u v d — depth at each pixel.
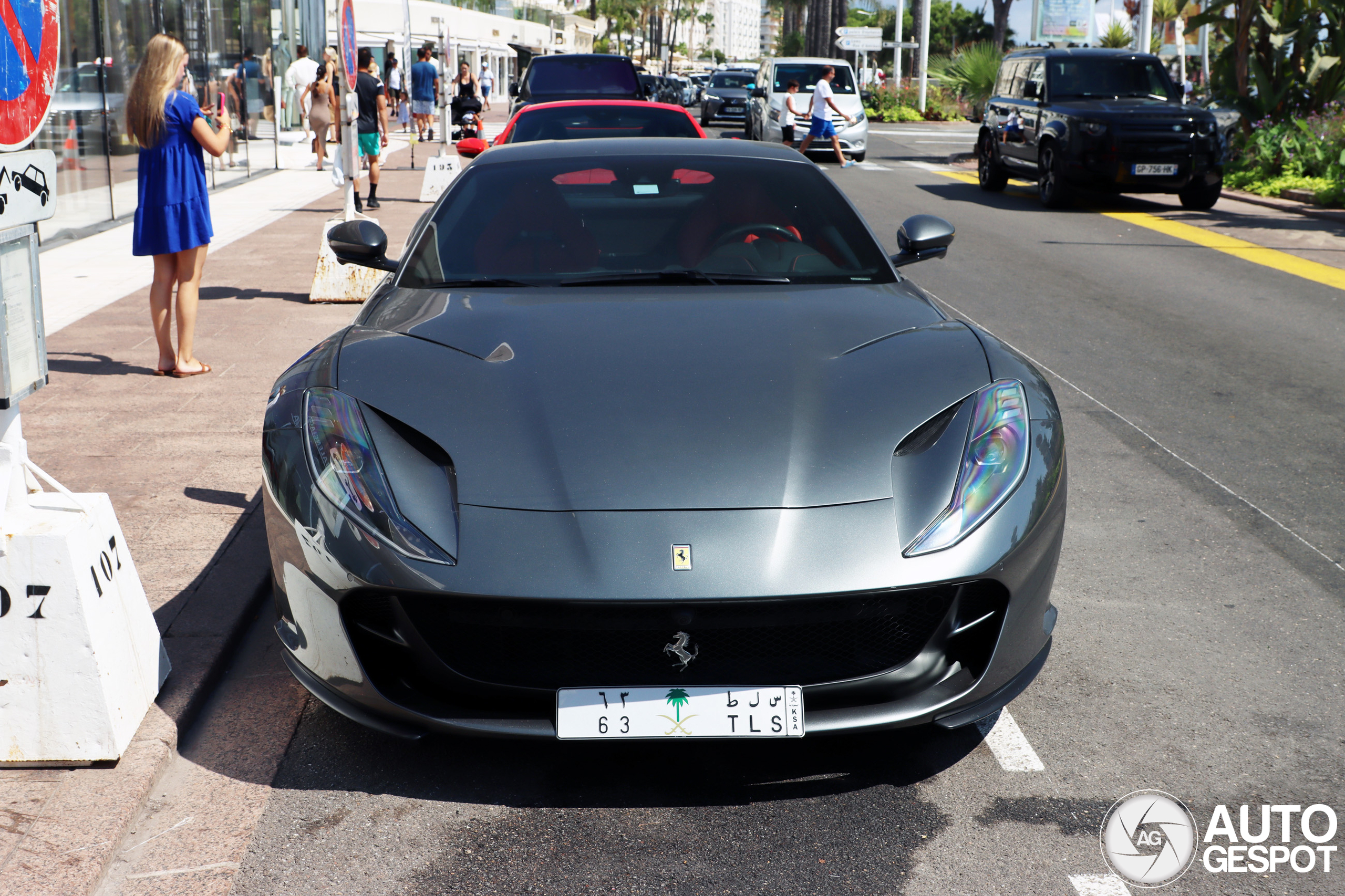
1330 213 14.02
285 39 21.23
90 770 2.54
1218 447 5.17
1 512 2.52
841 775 2.62
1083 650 3.25
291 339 6.88
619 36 126.44
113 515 2.70
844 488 2.45
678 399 2.65
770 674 2.42
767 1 97.38
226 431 5.02
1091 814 2.47
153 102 5.58
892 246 10.81
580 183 3.93
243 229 11.83
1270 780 2.61
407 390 2.71
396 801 2.51
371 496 2.45
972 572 2.40
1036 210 14.93
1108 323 7.89
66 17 10.56
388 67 29.48
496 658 2.44
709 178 3.98
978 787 2.57
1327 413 5.73
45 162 2.65
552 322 3.06
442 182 13.91
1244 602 3.58
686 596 2.27
